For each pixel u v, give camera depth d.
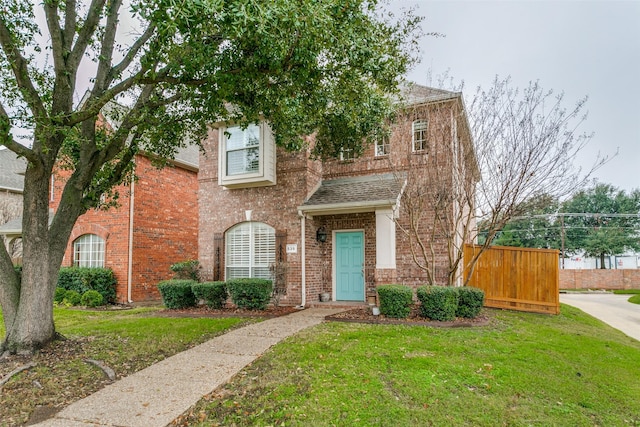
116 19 7.49
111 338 7.83
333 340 6.98
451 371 5.41
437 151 10.38
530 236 35.22
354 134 10.11
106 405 4.82
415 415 4.30
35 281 6.90
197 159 18.48
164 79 6.66
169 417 4.48
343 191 12.09
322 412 4.40
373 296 9.84
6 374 5.80
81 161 7.41
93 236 15.52
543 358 6.02
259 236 12.89
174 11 4.65
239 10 4.79
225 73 6.21
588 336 8.02
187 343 7.50
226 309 11.20
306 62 6.11
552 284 10.77
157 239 15.91
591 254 33.12
